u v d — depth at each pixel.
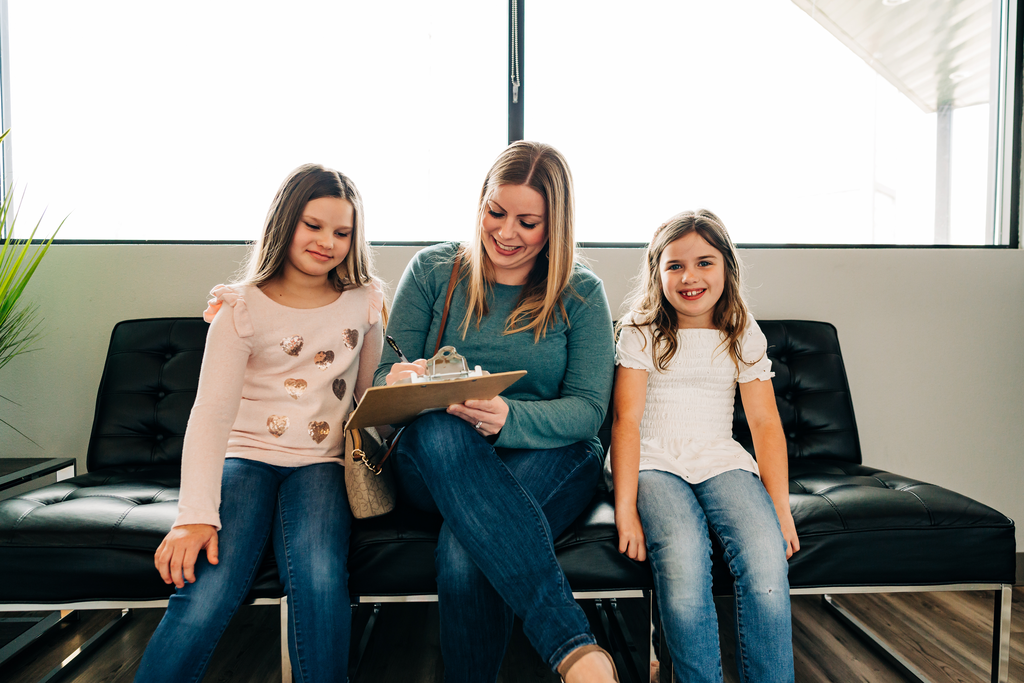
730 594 1.03
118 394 1.52
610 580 1.02
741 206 1.94
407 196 1.87
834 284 1.85
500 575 0.84
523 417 1.03
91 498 1.14
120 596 0.97
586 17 1.89
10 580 0.97
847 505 1.12
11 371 1.70
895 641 1.41
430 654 1.35
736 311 1.28
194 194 1.82
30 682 1.20
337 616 0.88
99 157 1.80
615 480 1.12
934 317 1.86
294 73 1.83
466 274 1.20
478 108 1.88
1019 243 1.93
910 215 1.98
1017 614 1.55
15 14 1.78
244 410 1.08
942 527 1.08
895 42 1.98
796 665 1.31
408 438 1.00
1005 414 1.89
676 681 1.04
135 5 1.80
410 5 1.86
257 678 1.24
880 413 1.87
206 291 1.73
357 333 1.16
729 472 1.12
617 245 1.90
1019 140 1.93
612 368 1.20
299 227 1.07
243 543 0.90
